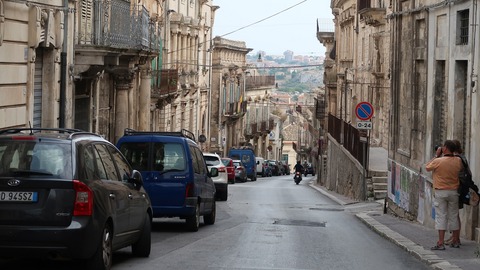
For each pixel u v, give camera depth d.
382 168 32.53
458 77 18.16
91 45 25.02
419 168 21.03
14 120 19.34
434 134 20.02
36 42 20.53
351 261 13.79
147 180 18.06
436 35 19.91
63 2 22.98
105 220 10.63
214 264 12.70
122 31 28.08
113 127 33.78
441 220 14.80
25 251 10.02
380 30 38.41
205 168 20.16
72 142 10.52
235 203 30.89
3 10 18.05
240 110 86.94
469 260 13.47
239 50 86.44
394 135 24.75
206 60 66.50
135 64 32.78
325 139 61.69
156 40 36.78
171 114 52.03
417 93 22.22
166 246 15.12
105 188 10.88
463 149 18.11
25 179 10.05
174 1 52.03
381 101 39.12
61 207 10.05
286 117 151.88
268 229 19.48
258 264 12.91
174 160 18.17
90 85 28.05
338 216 24.81
